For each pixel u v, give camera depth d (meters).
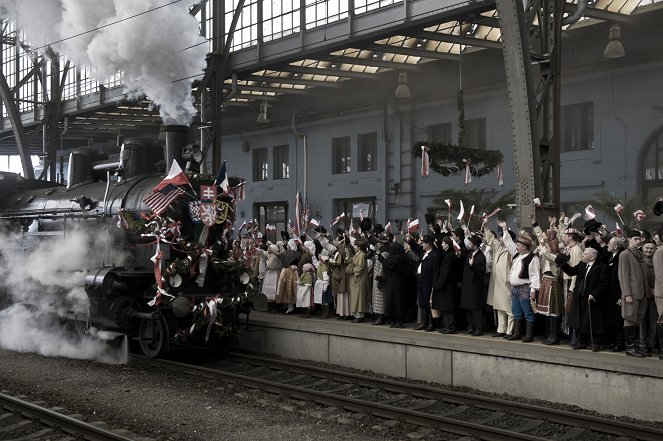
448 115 26.11
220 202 13.28
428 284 13.00
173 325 12.79
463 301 12.34
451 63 24.53
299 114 31.33
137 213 13.12
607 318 10.53
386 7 22.14
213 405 9.86
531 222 13.02
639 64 21.25
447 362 11.38
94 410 9.50
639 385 9.20
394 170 27.81
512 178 24.06
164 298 12.39
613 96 21.91
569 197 23.14
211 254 13.00
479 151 18.25
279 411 9.57
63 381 11.38
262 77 25.91
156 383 11.36
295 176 31.78
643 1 19.86
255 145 33.66
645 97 21.14
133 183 13.90
